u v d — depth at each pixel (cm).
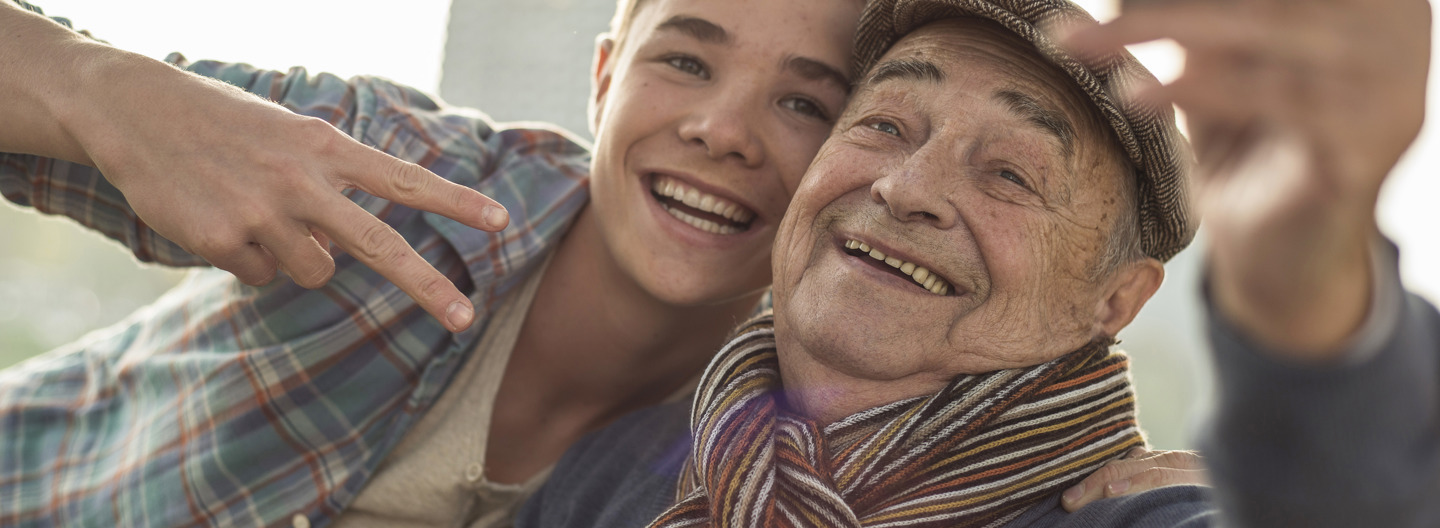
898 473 121
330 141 129
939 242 123
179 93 137
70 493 190
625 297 180
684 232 168
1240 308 71
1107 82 121
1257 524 77
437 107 206
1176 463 129
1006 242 122
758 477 119
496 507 188
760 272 174
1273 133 69
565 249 191
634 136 167
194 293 204
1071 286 127
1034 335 127
